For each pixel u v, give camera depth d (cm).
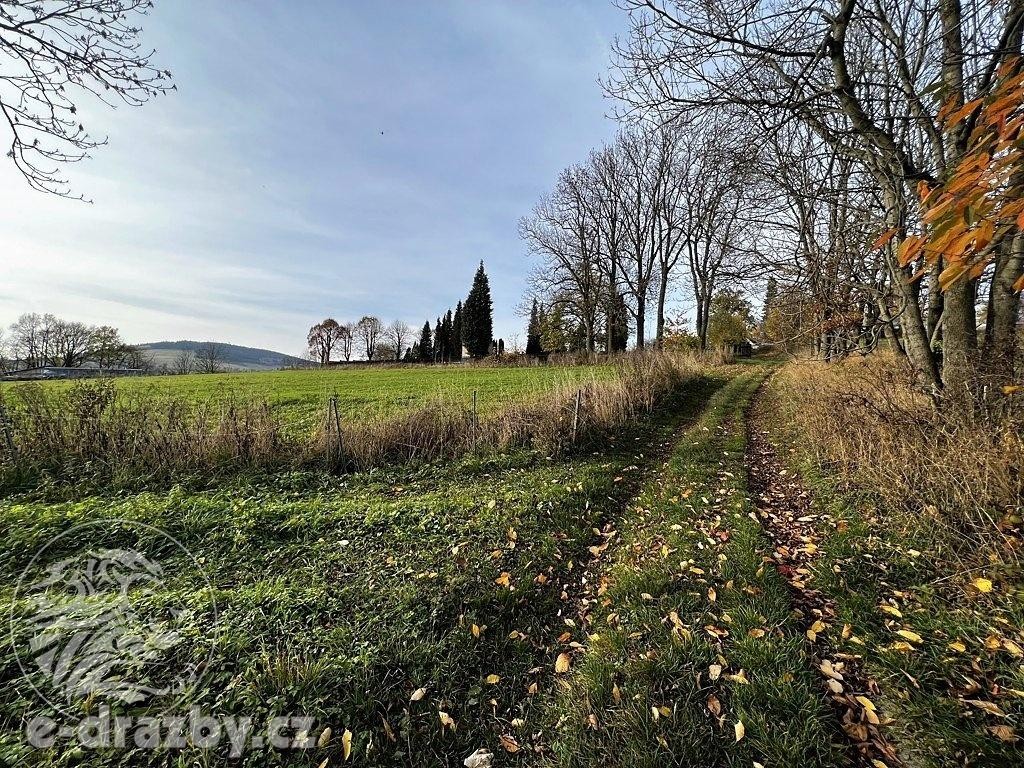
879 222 660
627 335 4050
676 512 551
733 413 1175
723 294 2919
